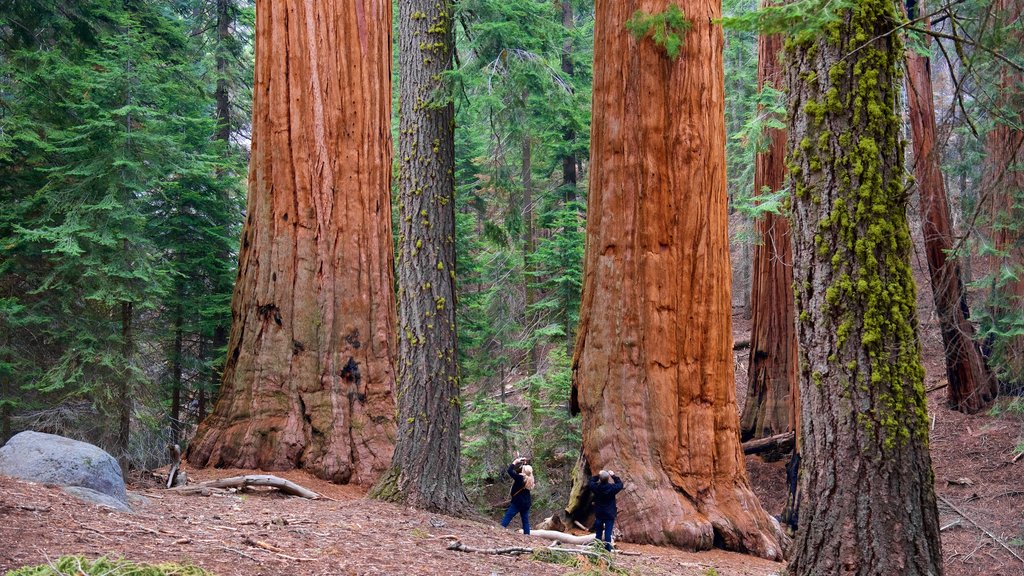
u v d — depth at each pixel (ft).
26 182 46.26
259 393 40.04
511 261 79.25
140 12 56.59
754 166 66.18
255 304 41.19
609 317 39.70
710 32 40.29
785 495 59.00
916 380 18.85
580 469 39.58
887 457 18.39
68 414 42.29
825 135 19.60
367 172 43.04
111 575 12.71
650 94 39.37
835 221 19.30
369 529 26.37
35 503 19.89
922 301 76.07
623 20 39.70
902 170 19.61
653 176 39.45
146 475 35.81
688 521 36.86
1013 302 49.67
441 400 32.91
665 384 38.99
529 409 66.90
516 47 42.42
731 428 39.93
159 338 53.06
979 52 20.20
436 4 36.17
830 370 19.15
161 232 55.72
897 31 19.62
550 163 82.64
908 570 17.97
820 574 18.76
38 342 44.55
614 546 33.73
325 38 42.22
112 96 43.11
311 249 41.50
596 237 40.65
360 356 41.29
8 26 49.55
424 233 34.04
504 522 33.88
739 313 104.17
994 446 58.65
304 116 41.86
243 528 23.36
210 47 71.36
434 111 35.17
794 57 20.57
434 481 32.09
